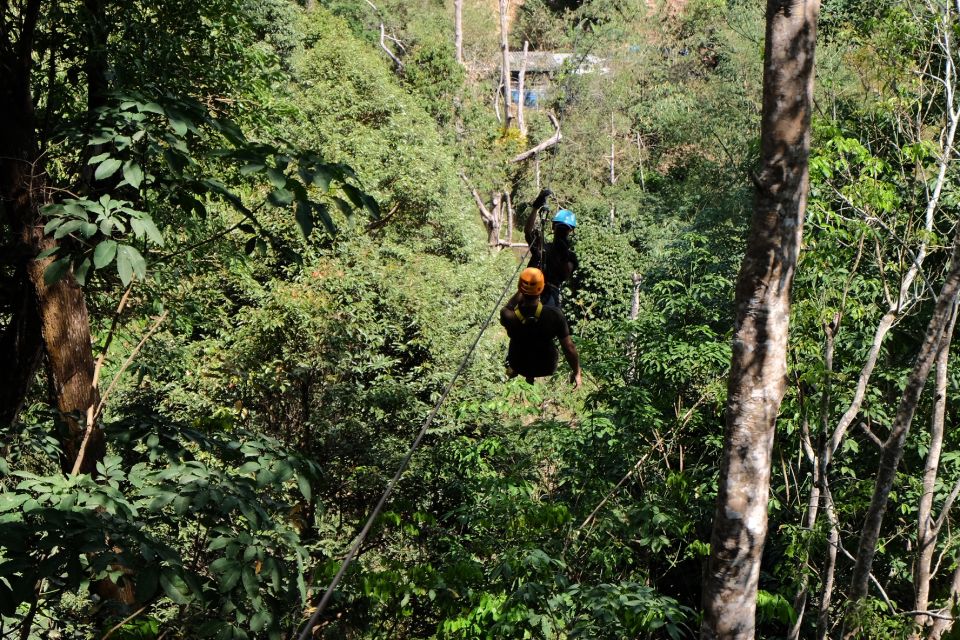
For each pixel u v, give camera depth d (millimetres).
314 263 15648
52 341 6273
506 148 37625
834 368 11703
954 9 10367
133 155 4930
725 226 23328
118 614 4867
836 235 9477
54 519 3486
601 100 40281
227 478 4344
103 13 7070
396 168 22438
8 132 5938
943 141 10789
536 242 5250
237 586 4098
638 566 11852
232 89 9039
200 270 9469
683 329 13258
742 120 28141
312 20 27359
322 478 4922
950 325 8820
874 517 7918
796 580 9523
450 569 8305
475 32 47406
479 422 15125
